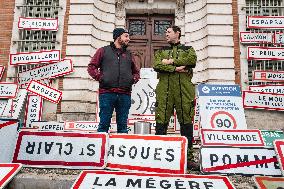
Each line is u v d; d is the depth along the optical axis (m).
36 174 3.47
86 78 10.52
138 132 5.46
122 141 3.93
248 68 10.48
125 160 3.80
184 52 4.73
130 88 4.93
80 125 8.45
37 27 10.80
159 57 4.82
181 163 3.72
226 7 10.98
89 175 3.21
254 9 11.02
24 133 4.02
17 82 10.44
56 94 9.61
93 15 11.16
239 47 10.59
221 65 10.45
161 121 4.64
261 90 9.24
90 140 3.94
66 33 11.03
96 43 11.14
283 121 8.63
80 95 10.34
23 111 9.66
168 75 4.71
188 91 4.63
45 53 10.45
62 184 3.30
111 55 4.87
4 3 11.51
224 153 3.88
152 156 3.79
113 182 3.14
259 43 10.51
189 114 4.58
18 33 11.11
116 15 11.74
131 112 8.67
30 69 10.50
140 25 12.05
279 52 9.95
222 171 3.76
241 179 3.58
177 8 11.69
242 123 7.03
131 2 11.88
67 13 11.23
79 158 3.84
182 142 3.85
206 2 11.06
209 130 5.16
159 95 4.73
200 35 11.09
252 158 3.83
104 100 4.76
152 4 11.84
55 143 3.95
